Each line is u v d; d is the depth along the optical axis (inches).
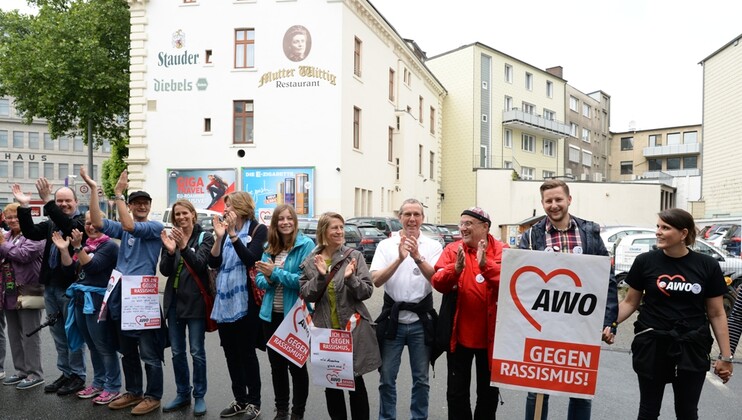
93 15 1048.2
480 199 1493.6
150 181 895.1
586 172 2165.4
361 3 913.5
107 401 200.5
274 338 173.0
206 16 885.2
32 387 220.2
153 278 193.9
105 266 198.5
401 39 1133.7
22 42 1023.6
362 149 960.3
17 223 225.0
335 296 160.9
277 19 871.7
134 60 895.1
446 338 153.0
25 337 220.1
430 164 1462.8
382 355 166.7
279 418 183.8
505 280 134.7
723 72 963.3
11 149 2412.6
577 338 132.3
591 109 2215.8
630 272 148.6
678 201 1763.0
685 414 137.6
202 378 191.9
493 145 1630.2
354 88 917.8
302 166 865.5
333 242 165.0
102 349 199.6
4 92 1094.4
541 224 161.5
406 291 165.3
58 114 1120.2
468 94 1571.1
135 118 894.4
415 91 1311.5
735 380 246.8
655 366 138.4
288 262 180.5
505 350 135.2
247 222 193.3
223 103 883.4
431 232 786.8
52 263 211.5
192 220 195.5
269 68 873.5
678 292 137.4
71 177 648.4
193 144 886.4
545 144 1875.0
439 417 193.9
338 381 158.1
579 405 149.5
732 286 395.9
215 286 191.3
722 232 647.1
